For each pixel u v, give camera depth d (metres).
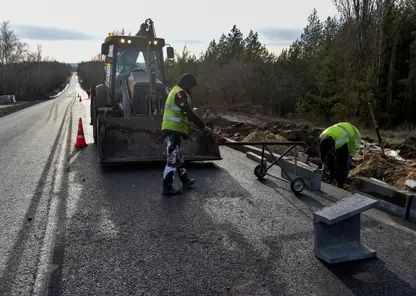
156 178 6.95
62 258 3.76
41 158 8.69
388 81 19.91
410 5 21.86
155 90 8.61
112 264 3.65
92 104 11.90
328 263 3.69
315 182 6.30
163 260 3.74
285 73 23.38
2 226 4.55
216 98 26.27
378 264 3.71
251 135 10.88
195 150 8.05
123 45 9.82
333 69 21.05
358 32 22.44
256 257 3.82
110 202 5.52
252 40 39.47
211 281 3.36
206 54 33.88
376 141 10.68
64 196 5.77
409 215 4.98
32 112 26.97
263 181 6.87
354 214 3.71
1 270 3.50
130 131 7.73
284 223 4.77
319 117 20.30
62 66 145.25
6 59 76.06
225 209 5.28
